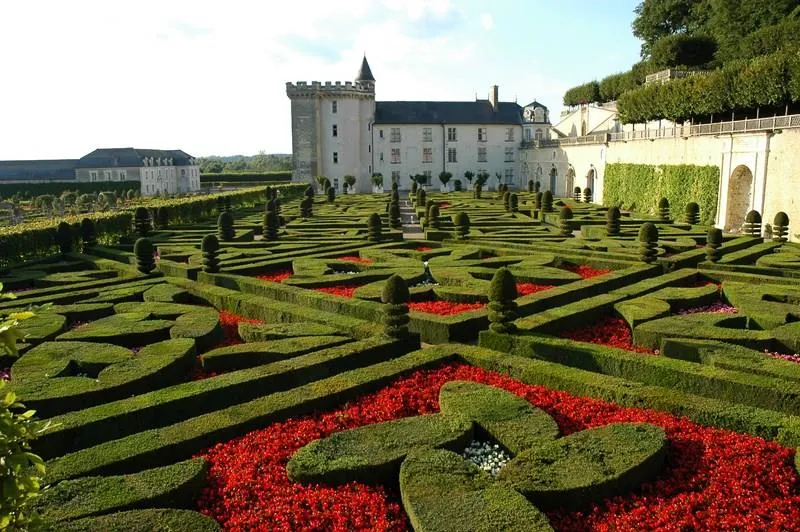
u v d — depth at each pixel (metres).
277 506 7.38
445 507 6.95
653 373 11.20
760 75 37.75
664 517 7.04
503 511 6.84
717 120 47.19
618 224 30.16
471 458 8.77
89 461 8.05
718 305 16.94
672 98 46.91
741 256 22.80
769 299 16.78
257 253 25.33
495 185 89.50
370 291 17.36
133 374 11.12
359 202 56.69
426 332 14.51
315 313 15.25
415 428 9.05
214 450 8.76
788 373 10.73
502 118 89.06
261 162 181.88
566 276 19.17
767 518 7.04
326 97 82.38
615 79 76.94
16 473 3.98
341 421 9.73
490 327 13.35
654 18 70.19
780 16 53.16
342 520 7.12
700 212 42.72
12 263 25.08
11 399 4.12
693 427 9.16
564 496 7.35
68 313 15.75
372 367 11.55
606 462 7.87
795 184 34.06
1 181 96.06
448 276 19.22
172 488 7.47
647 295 16.69
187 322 14.41
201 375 12.20
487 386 10.64
